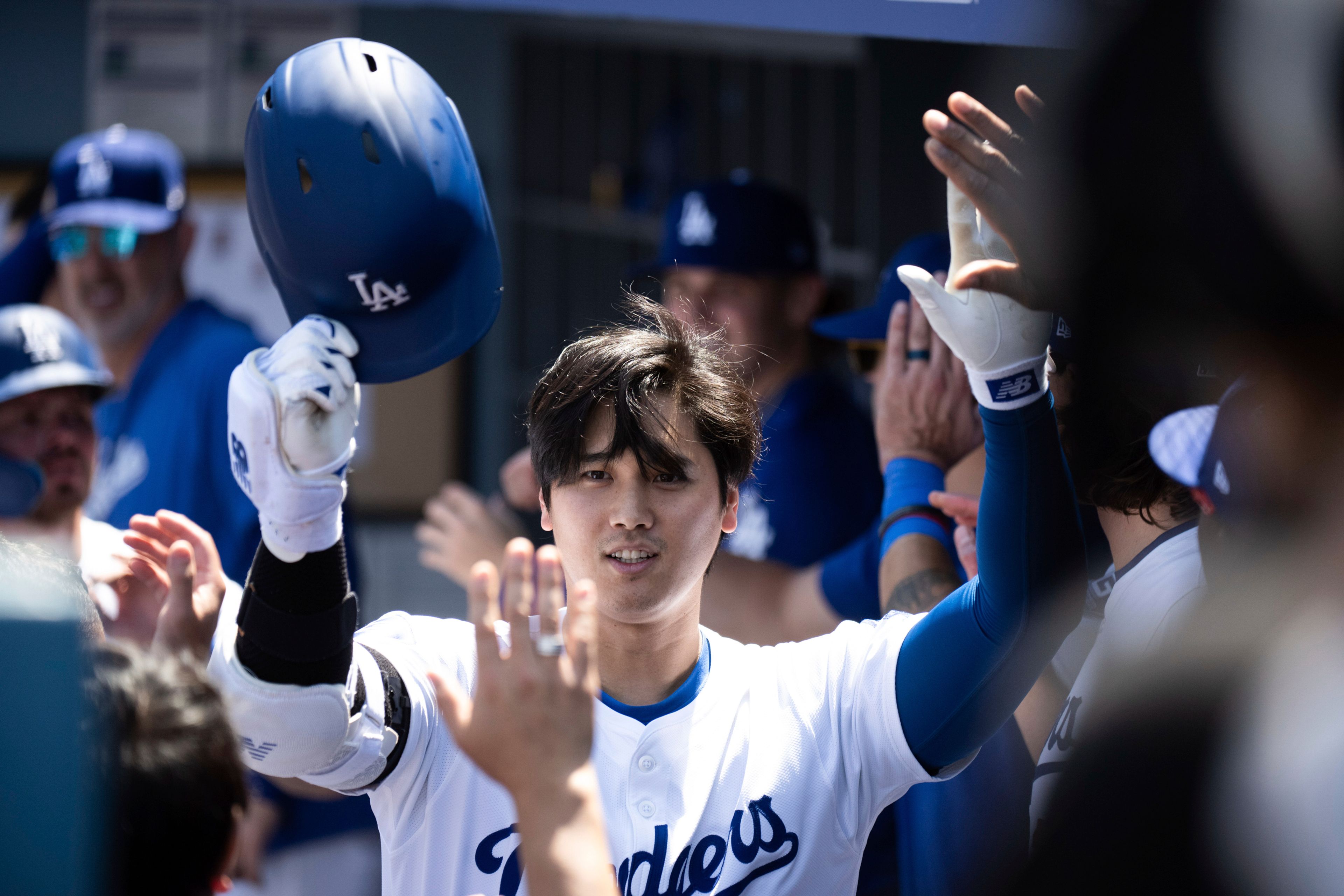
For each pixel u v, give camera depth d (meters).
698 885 4.92
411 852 5.00
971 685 5.00
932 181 16.25
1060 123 2.32
